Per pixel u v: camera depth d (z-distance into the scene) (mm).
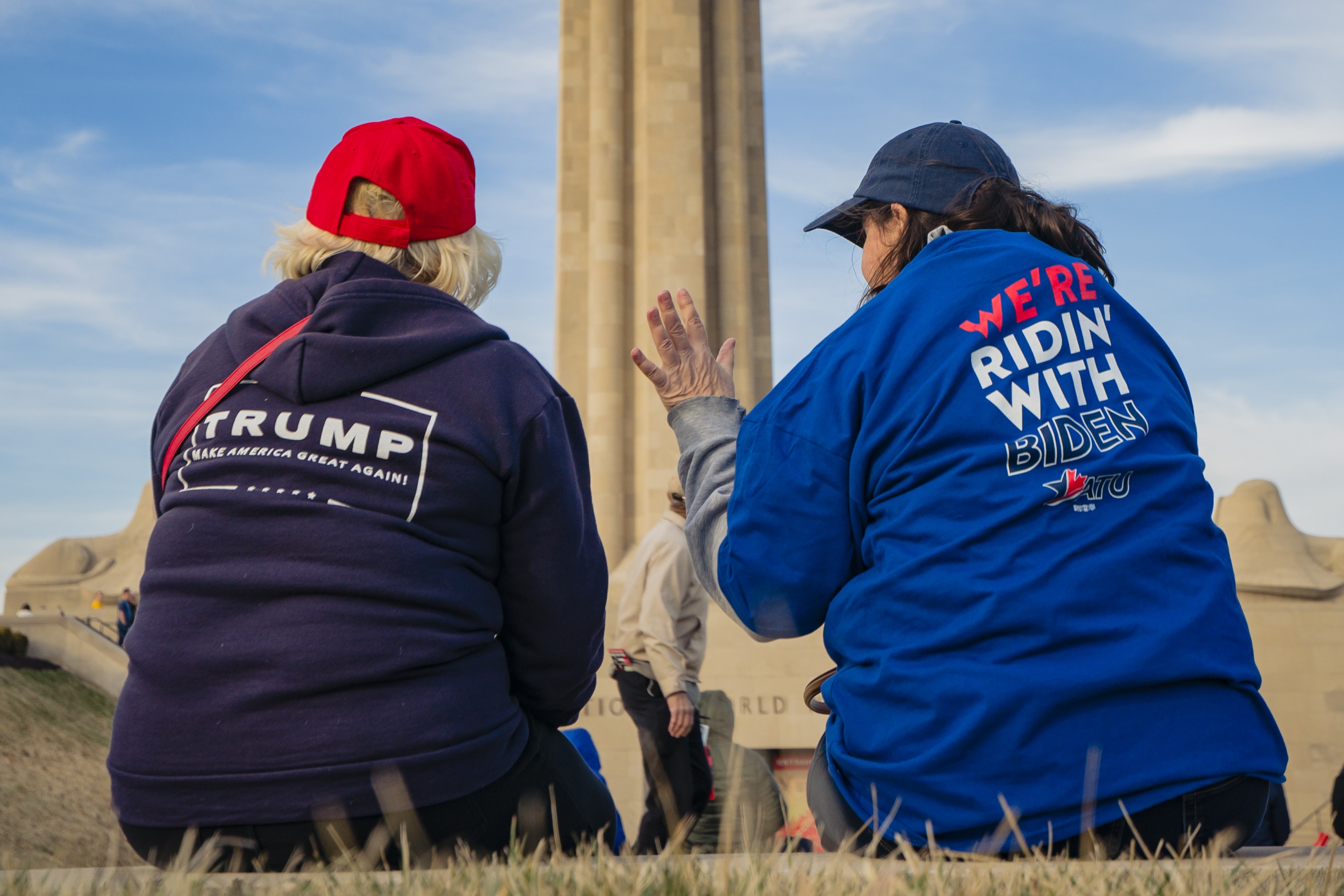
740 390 19078
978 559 1527
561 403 1944
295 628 1589
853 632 1626
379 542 1645
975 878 1189
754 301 20188
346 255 1968
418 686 1630
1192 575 1551
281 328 1859
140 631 1644
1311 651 16672
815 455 1680
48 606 31297
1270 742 1546
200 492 1688
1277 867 1301
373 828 1572
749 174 20797
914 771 1490
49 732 18188
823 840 1732
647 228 19031
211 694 1572
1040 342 1664
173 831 1558
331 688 1570
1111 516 1555
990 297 1700
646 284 18906
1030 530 1529
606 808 2012
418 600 1652
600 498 18234
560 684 1930
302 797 1541
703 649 4730
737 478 1746
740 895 1149
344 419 1722
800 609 1694
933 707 1486
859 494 1660
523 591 1852
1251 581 17156
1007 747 1442
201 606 1619
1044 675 1445
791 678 15055
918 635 1543
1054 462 1567
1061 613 1468
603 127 19734
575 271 19500
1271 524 17922
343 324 1804
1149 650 1454
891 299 1766
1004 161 2051
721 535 1798
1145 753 1438
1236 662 1516
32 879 1236
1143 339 1789
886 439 1635
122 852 1532
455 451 1742
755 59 21453
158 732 1571
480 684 1728
